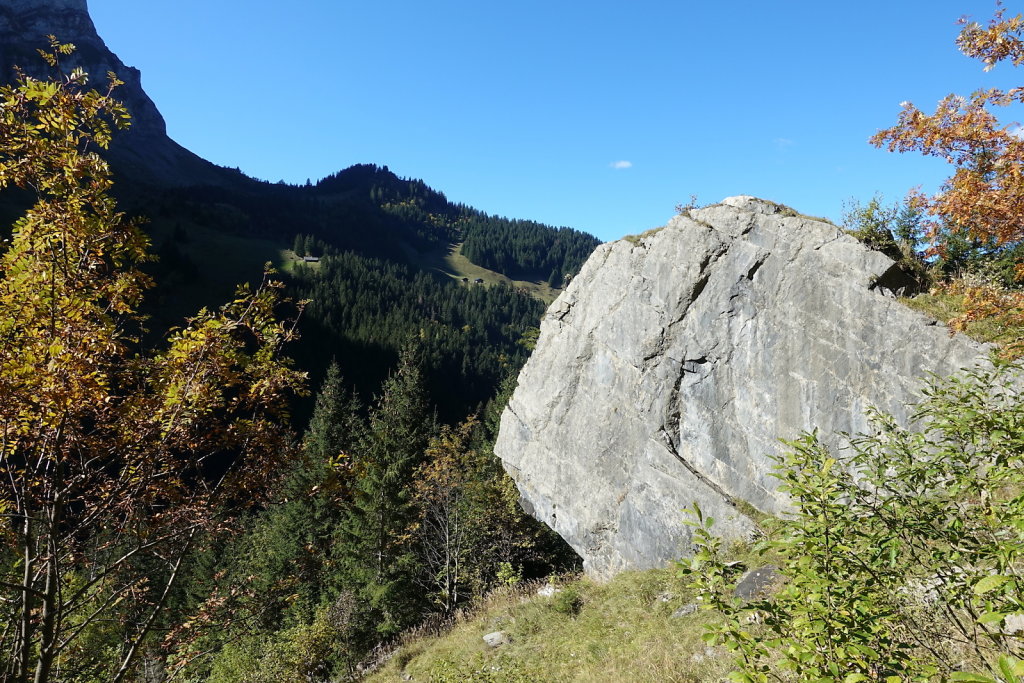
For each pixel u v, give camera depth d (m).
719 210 16.36
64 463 4.85
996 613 2.37
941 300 11.65
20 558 5.51
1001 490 5.34
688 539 14.58
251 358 5.77
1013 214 6.28
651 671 9.07
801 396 13.32
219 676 16.55
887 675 2.65
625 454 17.56
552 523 20.55
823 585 2.81
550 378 21.77
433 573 28.34
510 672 11.52
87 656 6.75
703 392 15.60
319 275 148.12
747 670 2.79
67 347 4.60
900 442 4.28
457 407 94.19
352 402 55.59
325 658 21.05
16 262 4.69
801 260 14.01
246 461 5.75
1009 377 7.58
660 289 17.09
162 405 5.02
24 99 4.50
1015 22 5.40
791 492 3.41
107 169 5.00
